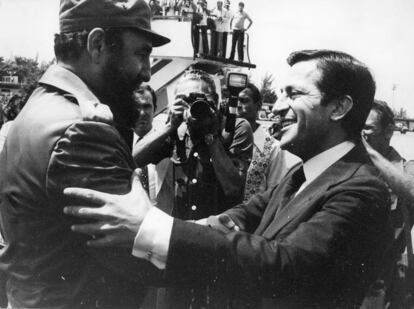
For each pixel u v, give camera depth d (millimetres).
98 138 1449
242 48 6926
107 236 1438
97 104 1518
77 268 1525
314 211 1635
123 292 1564
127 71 1642
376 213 1588
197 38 6602
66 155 1428
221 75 6973
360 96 1719
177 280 1470
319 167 1755
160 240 1438
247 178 2984
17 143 1540
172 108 2891
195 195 2789
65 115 1484
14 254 1583
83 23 1602
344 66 1702
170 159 2898
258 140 3684
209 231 1488
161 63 6891
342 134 1748
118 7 1603
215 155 2742
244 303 1800
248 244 1484
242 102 3697
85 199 1406
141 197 1481
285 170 2963
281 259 1473
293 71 1766
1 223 1645
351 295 1609
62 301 1523
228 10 6852
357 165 1697
